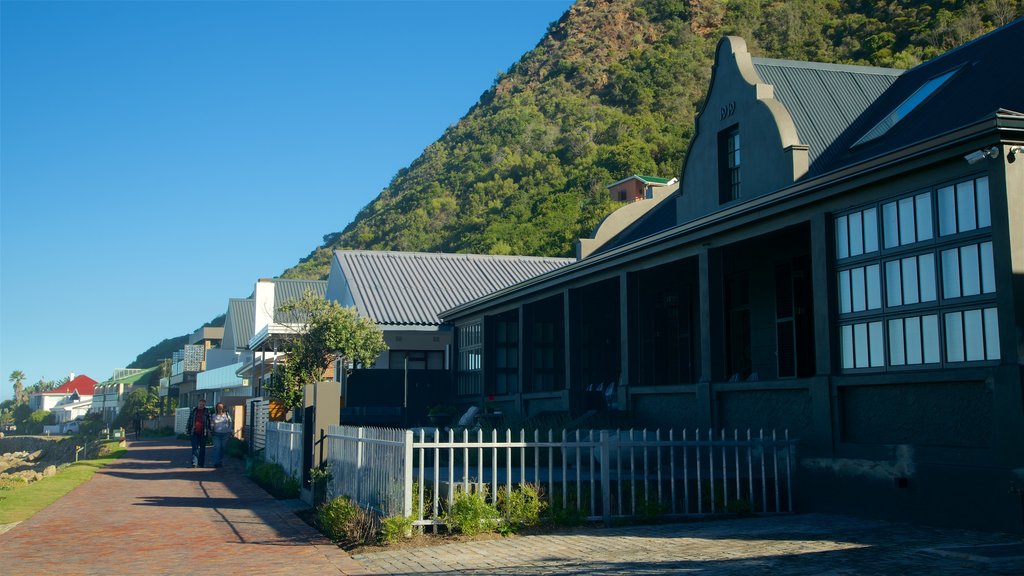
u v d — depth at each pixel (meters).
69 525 12.52
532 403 21.25
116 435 51.81
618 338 21.45
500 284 31.98
